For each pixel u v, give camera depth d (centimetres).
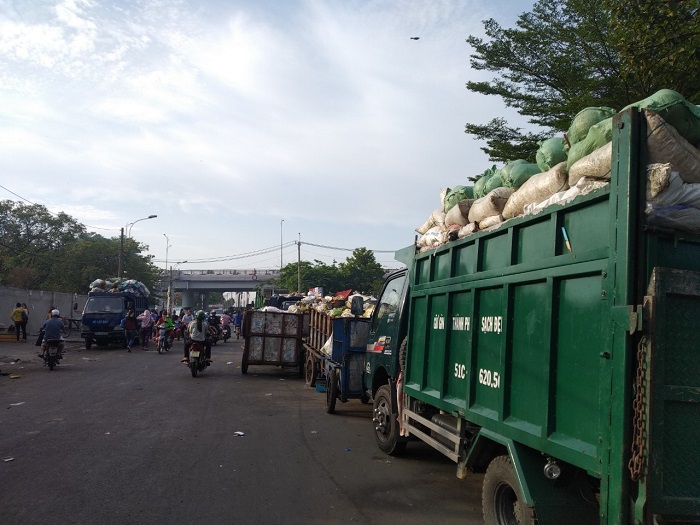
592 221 345
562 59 1452
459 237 552
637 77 905
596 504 372
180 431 816
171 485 574
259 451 720
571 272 355
